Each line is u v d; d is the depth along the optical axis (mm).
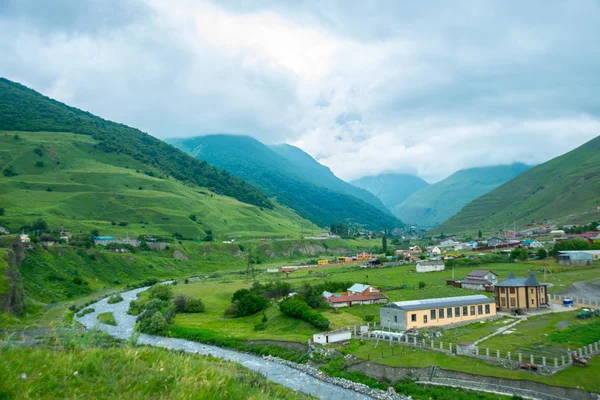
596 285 109438
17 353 17312
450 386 55031
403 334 73500
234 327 96688
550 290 107062
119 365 17953
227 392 16656
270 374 65688
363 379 60625
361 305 108625
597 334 69438
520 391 51625
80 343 20625
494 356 60125
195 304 116812
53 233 198500
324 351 71000
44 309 110438
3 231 185250
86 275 154375
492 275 124500
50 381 15414
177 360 19516
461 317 84000
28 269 131750
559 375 53562
